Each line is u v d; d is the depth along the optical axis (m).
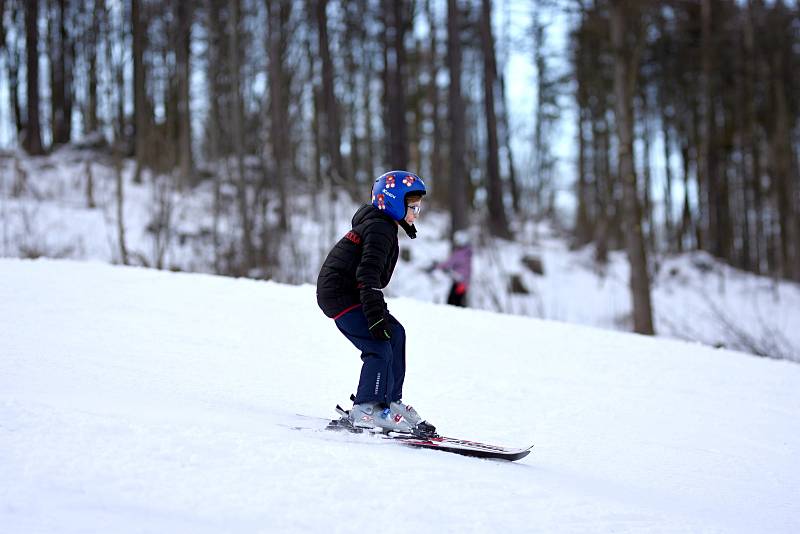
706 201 57.41
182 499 4.95
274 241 31.23
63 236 32.31
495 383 11.97
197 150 62.09
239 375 10.38
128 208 37.56
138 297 14.54
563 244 50.78
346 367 11.72
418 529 5.03
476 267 37.41
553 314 34.91
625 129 28.80
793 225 51.09
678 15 46.81
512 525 5.41
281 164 39.16
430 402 10.49
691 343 17.94
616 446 9.31
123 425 6.21
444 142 63.41
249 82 48.94
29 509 4.56
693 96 53.41
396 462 6.44
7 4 52.25
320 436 7.12
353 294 7.55
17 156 43.91
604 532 5.61
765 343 26.86
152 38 45.91
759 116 53.94
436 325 15.87
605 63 47.56
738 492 8.00
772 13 50.12
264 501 5.09
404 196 7.43
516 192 57.53
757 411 12.10
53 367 9.20
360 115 65.06
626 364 14.44
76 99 56.38
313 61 50.25
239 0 41.94
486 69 46.06
